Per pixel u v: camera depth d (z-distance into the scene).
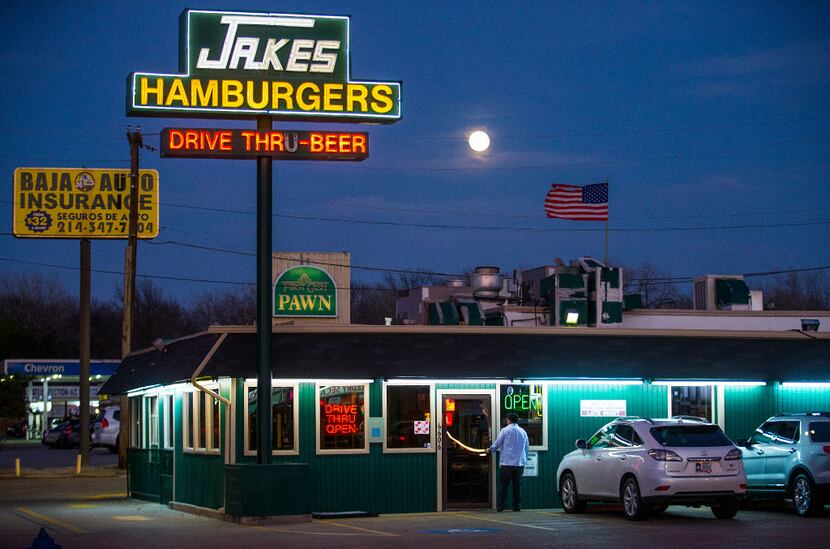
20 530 19.64
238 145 21.64
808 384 26.09
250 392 22.59
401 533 18.55
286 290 39.94
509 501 24.38
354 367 23.17
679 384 25.42
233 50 22.12
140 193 50.00
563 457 24.48
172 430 25.83
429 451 23.84
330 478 23.16
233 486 20.92
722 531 18.41
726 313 37.78
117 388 29.28
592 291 36.56
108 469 40.19
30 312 102.94
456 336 24.48
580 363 24.61
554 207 37.66
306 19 22.50
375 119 22.67
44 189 48.94
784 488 21.53
